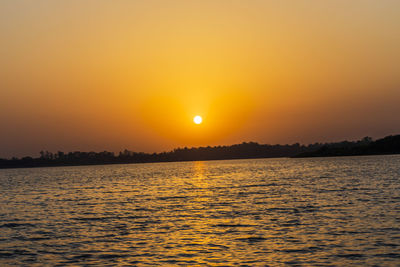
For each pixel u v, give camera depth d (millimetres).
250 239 32812
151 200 65812
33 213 53062
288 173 143250
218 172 188625
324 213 44469
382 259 26219
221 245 31188
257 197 64250
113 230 38625
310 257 27234
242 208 51281
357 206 48719
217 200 62094
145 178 149000
